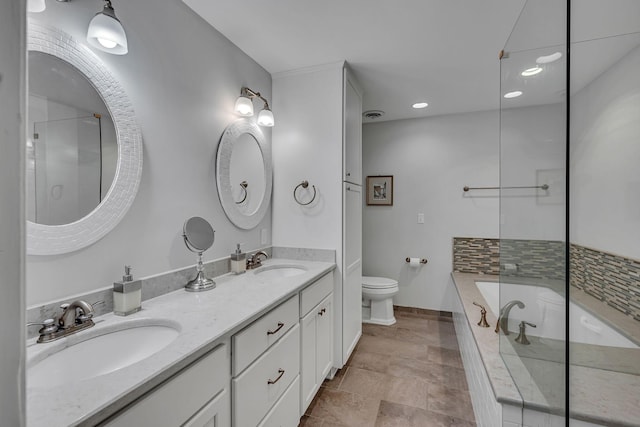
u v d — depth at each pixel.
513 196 1.50
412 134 3.54
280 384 1.45
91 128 1.15
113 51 1.16
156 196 1.43
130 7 1.30
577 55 1.08
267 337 1.33
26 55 0.22
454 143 3.38
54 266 1.05
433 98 2.93
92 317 1.11
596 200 1.32
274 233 2.44
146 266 1.38
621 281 1.31
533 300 1.27
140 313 1.20
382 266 3.66
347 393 2.01
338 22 1.76
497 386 1.36
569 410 1.09
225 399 1.07
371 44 1.99
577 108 1.24
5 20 0.20
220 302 1.34
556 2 1.10
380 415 1.79
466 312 2.25
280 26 1.80
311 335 1.82
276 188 2.43
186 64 1.60
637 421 1.09
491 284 2.94
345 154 2.27
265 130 2.35
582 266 1.24
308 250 2.33
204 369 0.97
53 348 0.93
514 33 1.49
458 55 2.13
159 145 1.44
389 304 3.26
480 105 3.11
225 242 1.91
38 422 0.61
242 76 2.07
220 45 1.86
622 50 1.16
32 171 0.99
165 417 0.82
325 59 2.19
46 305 1.01
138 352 1.12
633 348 1.21
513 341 1.45
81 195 1.12
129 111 1.28
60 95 1.06
